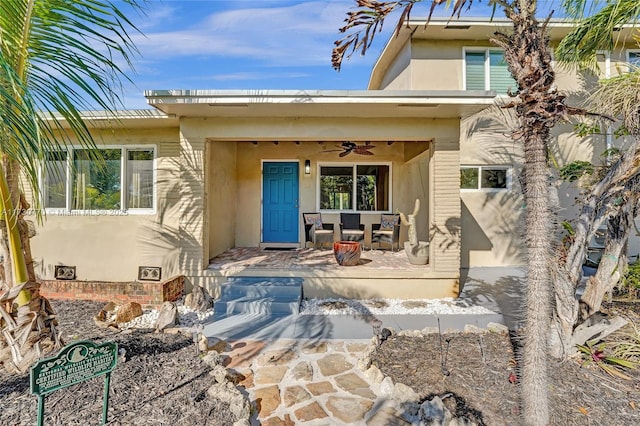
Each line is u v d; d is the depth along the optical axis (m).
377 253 8.64
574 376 3.30
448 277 6.30
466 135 8.95
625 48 8.77
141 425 2.56
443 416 2.73
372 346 4.09
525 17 2.33
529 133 2.44
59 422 2.54
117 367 3.40
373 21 3.10
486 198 9.05
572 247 3.84
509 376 3.34
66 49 3.00
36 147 2.52
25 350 3.21
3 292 3.28
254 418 2.89
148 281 6.40
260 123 6.23
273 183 9.63
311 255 8.10
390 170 9.60
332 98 5.31
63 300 5.94
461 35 8.96
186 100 5.33
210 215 7.50
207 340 4.36
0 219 3.16
